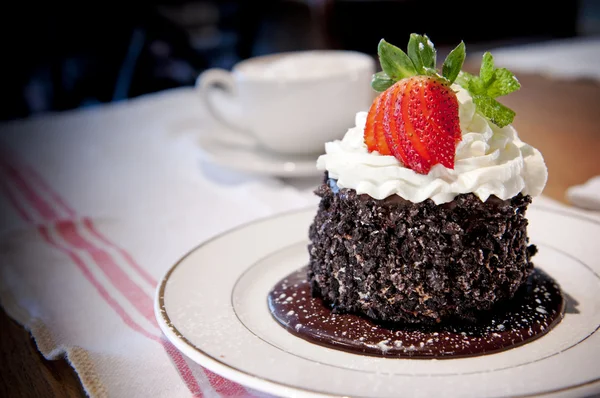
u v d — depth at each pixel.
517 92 0.68
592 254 0.36
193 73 0.99
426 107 0.30
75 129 0.69
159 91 0.96
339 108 0.51
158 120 0.70
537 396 0.25
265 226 0.40
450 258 0.31
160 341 0.32
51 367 0.31
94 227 0.45
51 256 0.41
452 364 0.29
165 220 0.45
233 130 0.58
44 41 1.02
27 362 0.32
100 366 0.31
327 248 0.33
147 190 0.51
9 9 1.01
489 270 0.31
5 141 0.66
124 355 0.31
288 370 0.27
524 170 0.32
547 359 0.28
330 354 0.30
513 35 1.13
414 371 0.28
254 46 1.09
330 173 0.34
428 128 0.30
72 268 0.40
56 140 0.66
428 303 0.31
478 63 0.79
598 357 0.28
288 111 0.50
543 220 0.38
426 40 0.31
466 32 1.11
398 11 1.07
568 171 0.47
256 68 0.55
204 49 1.02
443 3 1.09
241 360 0.28
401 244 0.31
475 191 0.31
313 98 0.50
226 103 0.72
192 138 0.62
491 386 0.26
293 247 0.38
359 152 0.33
